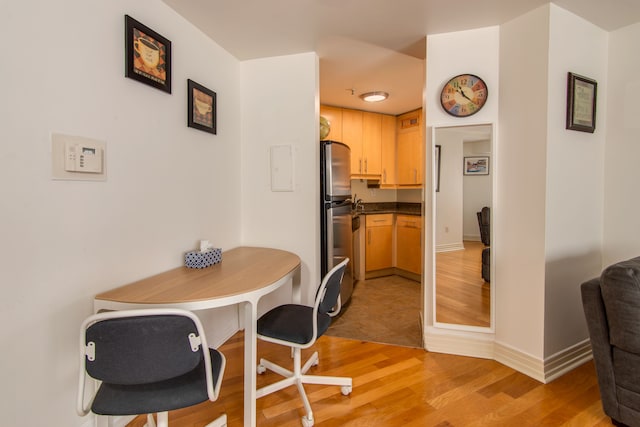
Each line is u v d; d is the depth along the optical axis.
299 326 1.67
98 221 1.37
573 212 1.97
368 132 4.14
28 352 1.12
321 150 2.76
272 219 2.55
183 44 1.90
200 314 2.08
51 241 1.18
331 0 1.76
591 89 1.99
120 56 1.46
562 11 1.83
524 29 1.89
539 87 1.83
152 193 1.67
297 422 1.53
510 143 1.98
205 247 1.92
